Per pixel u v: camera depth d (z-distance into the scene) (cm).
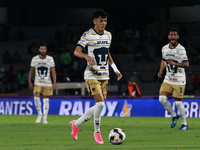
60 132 2984
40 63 3934
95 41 2223
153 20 8706
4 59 8350
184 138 2542
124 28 8650
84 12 8781
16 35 9012
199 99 4994
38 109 4016
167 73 3231
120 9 8600
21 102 5697
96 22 2227
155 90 6225
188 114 5012
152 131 3023
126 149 1981
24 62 8475
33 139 2523
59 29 9031
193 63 7856
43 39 9088
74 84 5984
